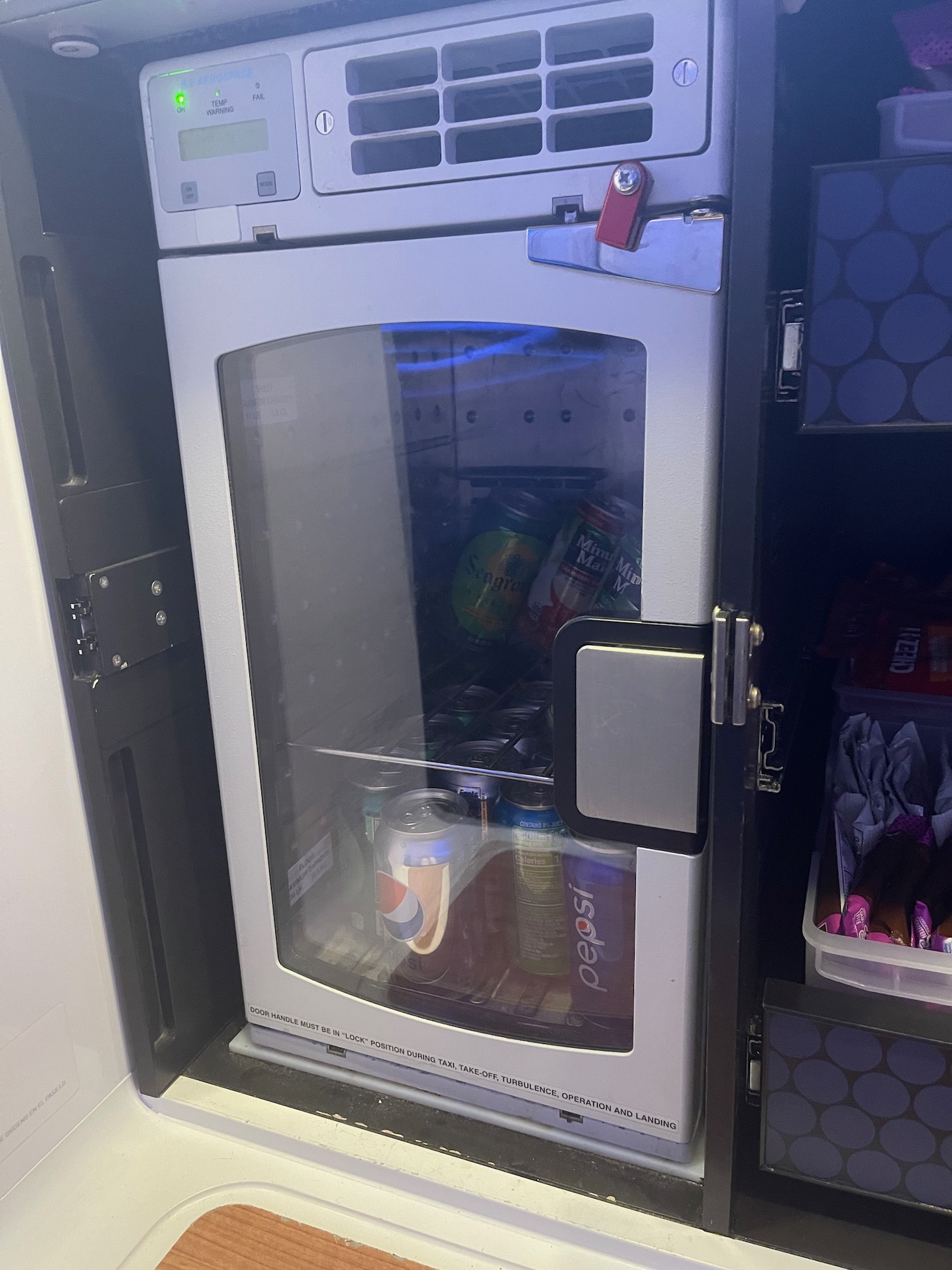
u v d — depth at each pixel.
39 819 0.84
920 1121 0.76
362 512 1.04
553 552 0.97
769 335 0.64
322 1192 0.91
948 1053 0.73
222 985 1.08
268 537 0.90
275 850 0.97
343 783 1.06
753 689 0.68
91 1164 0.93
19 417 0.79
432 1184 0.88
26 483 0.81
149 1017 0.98
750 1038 0.85
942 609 1.22
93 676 0.86
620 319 0.67
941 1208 0.78
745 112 0.58
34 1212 0.87
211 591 0.88
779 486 0.76
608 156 0.65
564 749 0.77
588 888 0.86
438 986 0.98
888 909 0.82
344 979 1.00
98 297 0.84
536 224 0.69
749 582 0.66
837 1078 0.77
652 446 0.68
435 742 1.02
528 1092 0.92
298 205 0.75
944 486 1.30
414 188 0.71
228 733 0.92
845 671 1.15
